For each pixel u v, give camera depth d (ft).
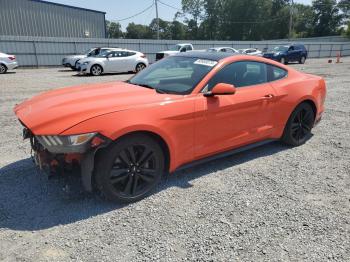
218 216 10.07
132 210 10.36
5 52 80.43
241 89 13.43
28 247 8.47
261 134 14.39
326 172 13.58
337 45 151.94
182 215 10.11
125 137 10.14
